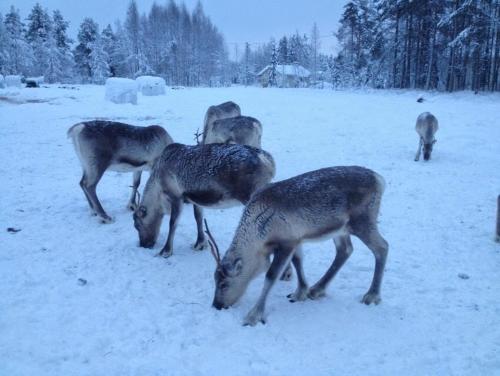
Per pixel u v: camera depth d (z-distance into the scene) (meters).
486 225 7.86
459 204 9.05
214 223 8.11
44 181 10.59
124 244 7.04
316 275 6.05
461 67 41.19
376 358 4.27
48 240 7.09
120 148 7.92
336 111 25.12
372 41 54.59
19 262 6.26
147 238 6.89
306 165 12.35
